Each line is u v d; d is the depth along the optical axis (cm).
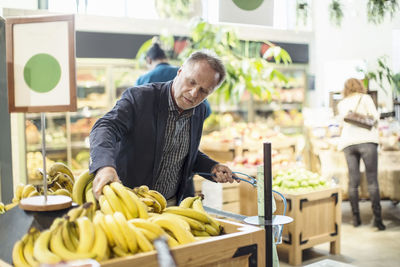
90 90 580
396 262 404
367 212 584
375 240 471
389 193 597
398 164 602
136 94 225
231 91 481
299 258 399
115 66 583
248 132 579
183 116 228
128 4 612
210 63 204
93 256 106
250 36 660
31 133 528
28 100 141
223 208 440
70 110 138
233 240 129
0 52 293
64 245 112
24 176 501
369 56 715
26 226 128
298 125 743
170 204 246
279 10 730
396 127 650
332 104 639
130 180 229
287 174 438
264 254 138
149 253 112
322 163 600
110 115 213
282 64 704
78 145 564
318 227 415
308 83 737
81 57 554
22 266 109
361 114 500
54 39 139
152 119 225
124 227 116
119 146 223
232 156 524
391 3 567
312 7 734
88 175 170
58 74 139
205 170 236
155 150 228
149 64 414
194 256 120
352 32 713
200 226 144
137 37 582
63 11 572
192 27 471
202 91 209
